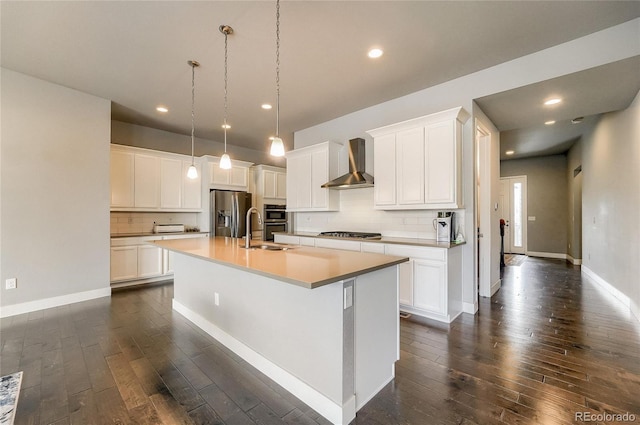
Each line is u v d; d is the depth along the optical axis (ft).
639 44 7.61
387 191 11.82
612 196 13.05
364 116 13.92
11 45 8.79
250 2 6.96
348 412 5.21
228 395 5.97
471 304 10.66
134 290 13.84
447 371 6.79
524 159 25.77
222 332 8.27
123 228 15.87
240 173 19.54
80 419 5.24
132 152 15.17
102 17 7.52
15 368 6.94
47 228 11.21
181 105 13.48
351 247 12.17
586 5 7.02
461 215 10.91
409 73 10.43
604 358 7.32
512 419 5.18
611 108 11.50
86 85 11.45
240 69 10.19
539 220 25.04
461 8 7.13
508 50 9.01
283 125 16.44
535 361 7.20
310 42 8.56
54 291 11.38
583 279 16.15
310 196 15.26
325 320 5.41
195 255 7.34
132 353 7.70
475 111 10.85
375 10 7.20
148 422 5.19
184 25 7.84
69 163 11.71
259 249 8.48
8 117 10.36
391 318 6.54
